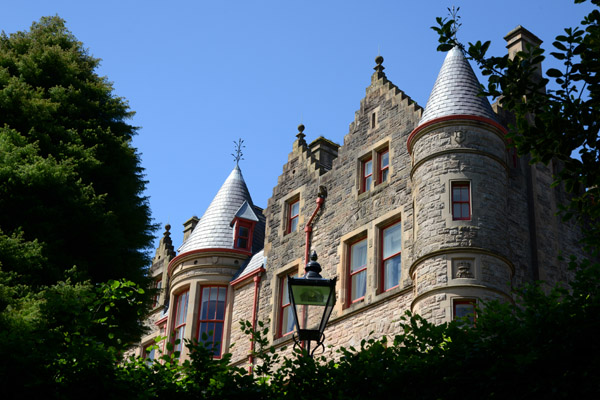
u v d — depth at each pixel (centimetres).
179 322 2831
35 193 2153
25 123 2358
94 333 1959
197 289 2792
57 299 1243
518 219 2216
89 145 2430
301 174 2738
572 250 2312
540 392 1009
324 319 1300
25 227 2092
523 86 1227
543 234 2242
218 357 2662
